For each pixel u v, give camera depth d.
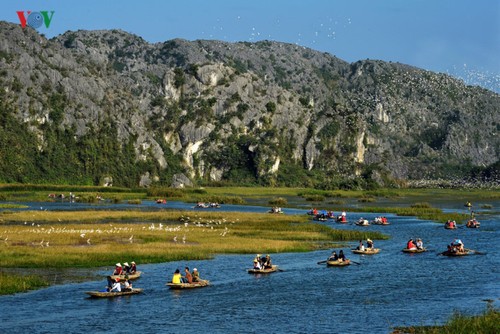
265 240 164.12
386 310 91.75
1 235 159.25
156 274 118.00
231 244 154.88
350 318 87.56
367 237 178.25
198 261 133.25
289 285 109.69
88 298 98.44
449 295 101.44
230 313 90.56
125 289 101.94
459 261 136.25
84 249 139.50
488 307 91.06
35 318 87.25
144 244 149.25
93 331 81.75
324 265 130.50
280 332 81.38
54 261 125.56
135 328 83.25
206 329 82.81
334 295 101.88
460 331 76.50
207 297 100.38
